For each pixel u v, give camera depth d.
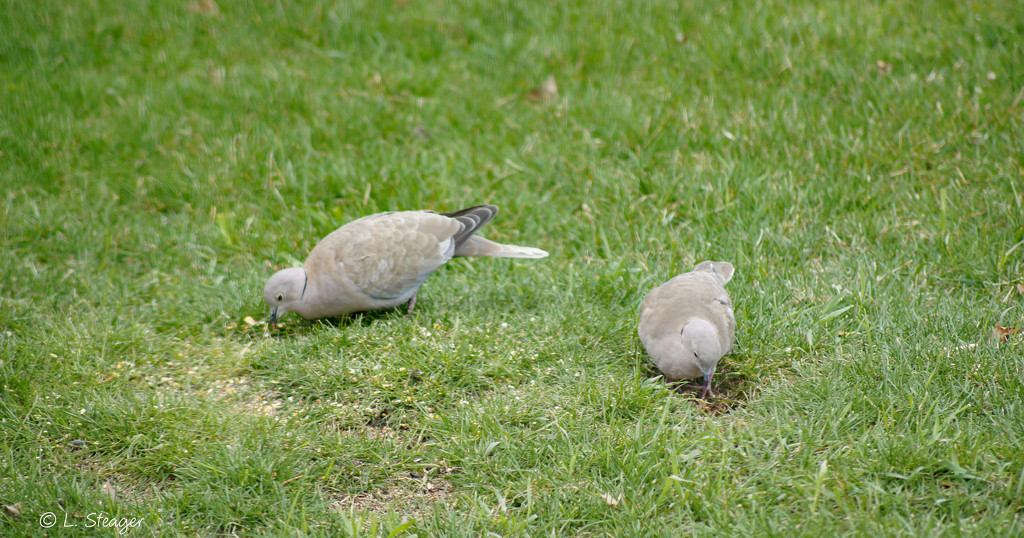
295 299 9.68
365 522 6.83
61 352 9.06
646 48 15.97
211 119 14.62
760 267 10.02
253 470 7.25
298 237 11.70
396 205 12.30
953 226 10.45
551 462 7.35
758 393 8.24
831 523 6.27
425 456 7.53
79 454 7.66
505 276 10.92
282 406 8.35
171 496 6.99
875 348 8.49
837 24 15.47
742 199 11.50
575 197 12.40
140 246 11.80
